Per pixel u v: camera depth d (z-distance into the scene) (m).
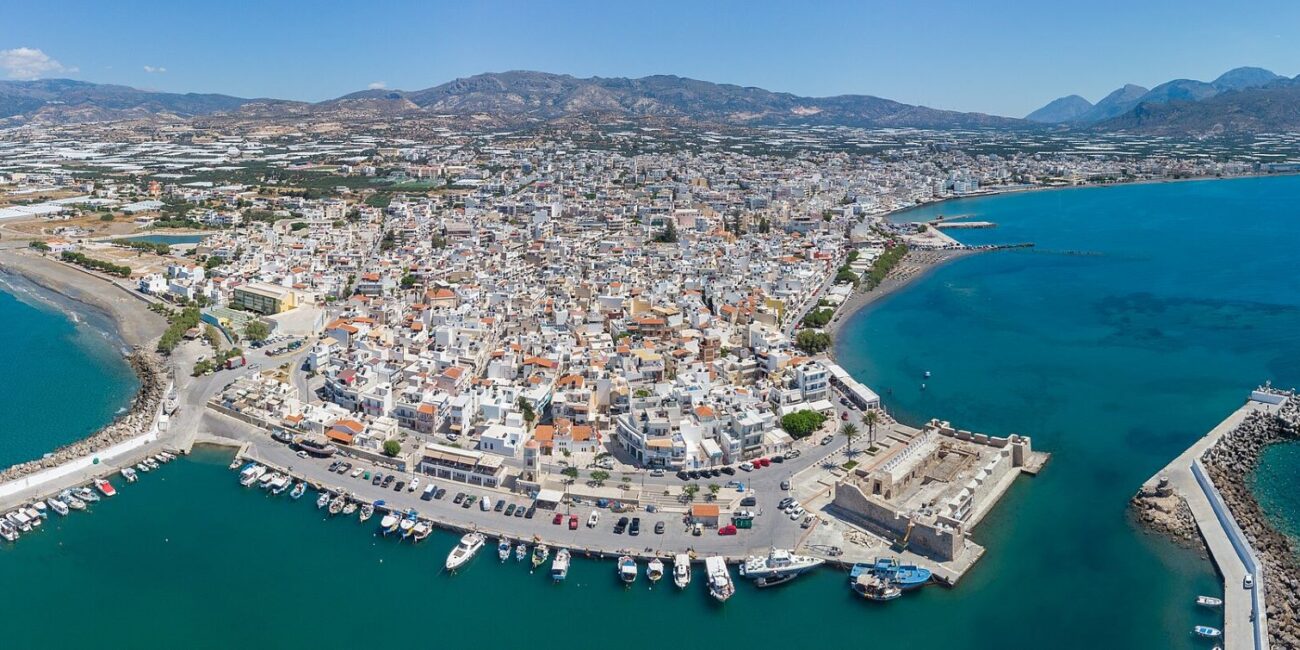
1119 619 169.75
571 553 191.62
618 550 190.50
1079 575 184.38
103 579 185.50
